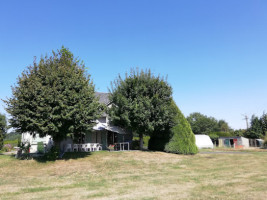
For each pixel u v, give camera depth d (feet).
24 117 59.21
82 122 63.62
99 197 32.09
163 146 91.45
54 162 64.85
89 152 79.66
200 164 65.57
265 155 85.25
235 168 57.93
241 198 30.04
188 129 91.04
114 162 65.57
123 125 91.45
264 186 36.88
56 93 59.93
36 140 97.14
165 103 84.89
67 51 74.90
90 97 67.56
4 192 35.83
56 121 60.39
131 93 84.84
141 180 44.88
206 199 30.07
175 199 30.40
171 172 54.19
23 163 63.21
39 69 65.31
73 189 37.52
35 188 38.52
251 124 229.04
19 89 61.05
